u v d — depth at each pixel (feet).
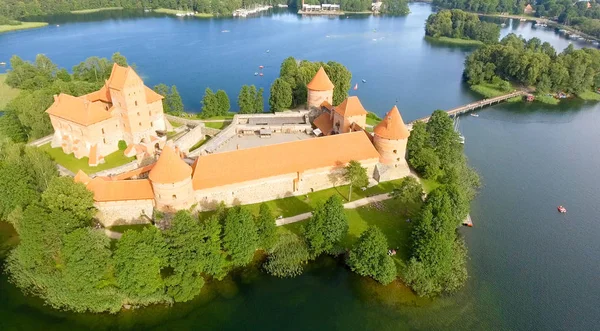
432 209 262.67
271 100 481.05
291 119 426.10
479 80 644.27
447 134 360.89
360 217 284.20
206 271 235.40
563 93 617.21
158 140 357.61
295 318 226.17
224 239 238.07
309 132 399.65
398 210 293.43
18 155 287.48
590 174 388.57
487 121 517.14
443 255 238.07
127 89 336.29
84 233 218.18
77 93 442.09
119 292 226.17
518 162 408.05
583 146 449.06
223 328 219.00
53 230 225.15
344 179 314.96
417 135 346.13
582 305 240.94
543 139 465.88
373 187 314.96
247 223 239.71
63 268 228.43
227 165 281.13
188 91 587.27
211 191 275.39
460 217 278.87
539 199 344.28
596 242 294.46
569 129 497.87
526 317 231.71
